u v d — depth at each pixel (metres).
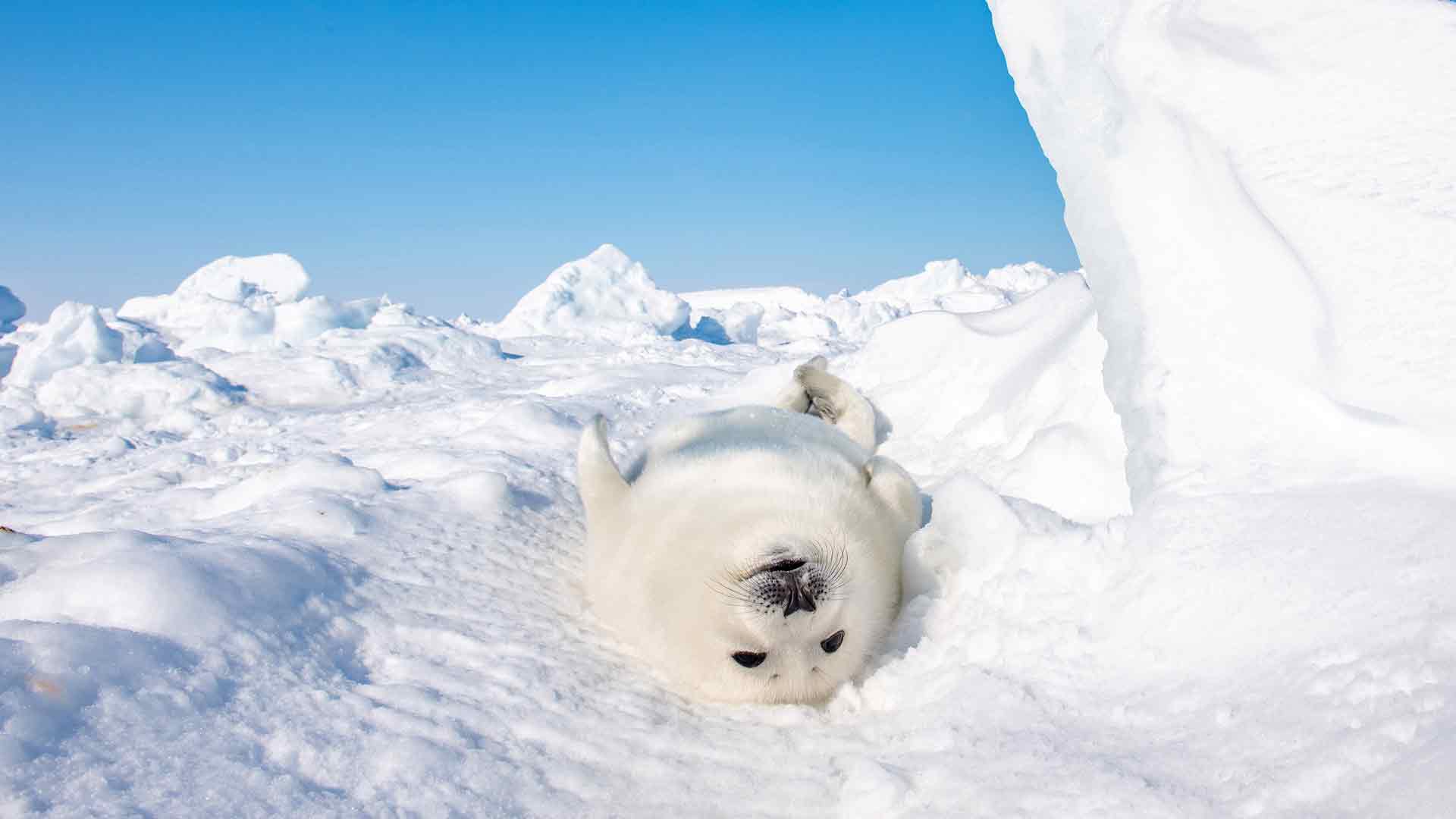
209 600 1.24
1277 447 1.14
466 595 1.45
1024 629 1.15
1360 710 0.87
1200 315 1.27
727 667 1.26
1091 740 0.98
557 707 1.21
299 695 1.15
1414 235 1.18
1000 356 1.93
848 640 1.29
